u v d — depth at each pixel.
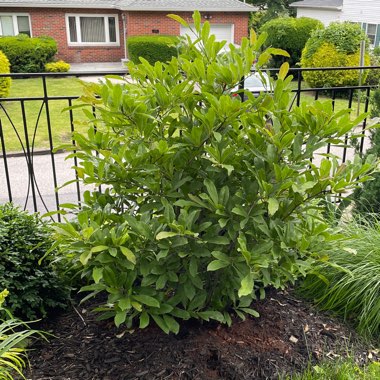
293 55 17.91
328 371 2.18
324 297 2.69
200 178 2.27
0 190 6.22
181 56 2.29
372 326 2.54
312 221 2.29
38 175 6.82
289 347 2.36
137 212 2.25
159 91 2.09
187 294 2.08
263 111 2.08
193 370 2.13
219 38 21.17
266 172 2.11
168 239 1.97
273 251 2.03
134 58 18.05
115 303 2.09
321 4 23.84
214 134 2.01
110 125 2.16
